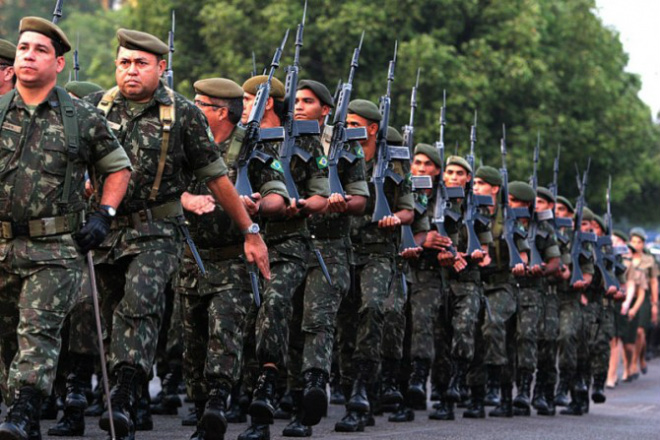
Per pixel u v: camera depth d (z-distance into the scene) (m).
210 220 12.41
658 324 42.03
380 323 16.25
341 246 15.01
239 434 14.07
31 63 10.29
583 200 24.75
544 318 22.89
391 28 44.09
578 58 51.72
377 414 19.25
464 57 45.12
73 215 10.46
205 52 46.38
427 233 18.05
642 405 25.83
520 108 47.97
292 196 13.87
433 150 19.11
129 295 11.48
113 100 11.75
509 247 21.08
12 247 10.29
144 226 11.65
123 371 11.38
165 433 14.99
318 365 14.41
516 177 47.31
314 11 43.91
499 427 18.81
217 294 12.51
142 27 46.59
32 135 10.33
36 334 10.20
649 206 62.44
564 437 17.73
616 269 27.55
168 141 11.62
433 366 20.27
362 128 15.47
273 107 14.27
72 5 91.56
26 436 9.95
